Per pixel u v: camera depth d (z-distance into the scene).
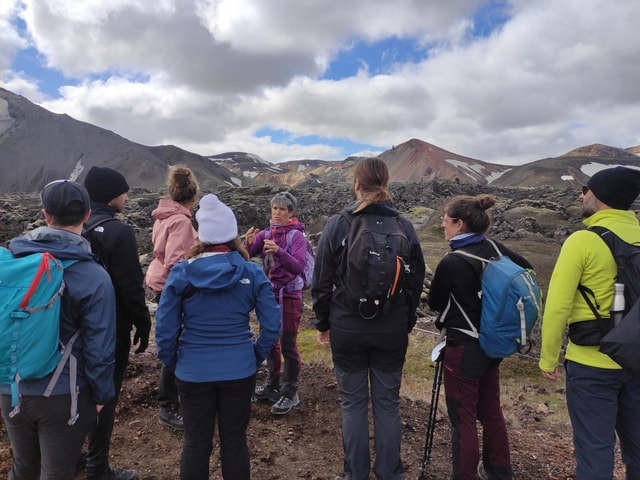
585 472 3.20
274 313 3.34
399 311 3.59
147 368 5.98
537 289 3.60
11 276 2.49
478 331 3.67
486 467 3.96
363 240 3.34
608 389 3.17
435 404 4.27
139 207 77.88
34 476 2.88
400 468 3.67
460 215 3.81
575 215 56.22
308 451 4.52
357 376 3.61
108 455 4.00
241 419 3.31
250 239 5.14
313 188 115.56
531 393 9.37
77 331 2.76
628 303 3.08
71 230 2.85
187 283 3.13
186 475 3.17
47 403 2.65
